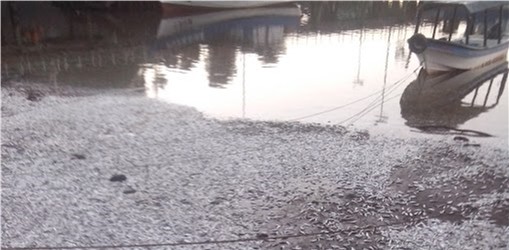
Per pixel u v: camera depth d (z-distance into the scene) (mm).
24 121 14656
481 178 11281
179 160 11984
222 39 32562
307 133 14336
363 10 49406
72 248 8141
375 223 9227
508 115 16875
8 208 9391
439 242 8516
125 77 21219
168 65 23969
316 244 8477
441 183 11008
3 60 23578
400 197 10312
